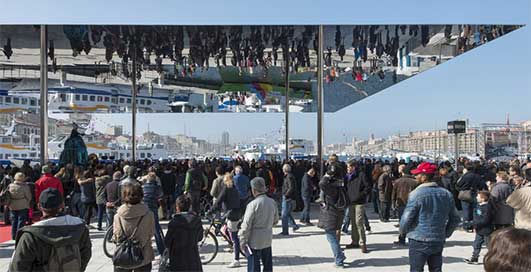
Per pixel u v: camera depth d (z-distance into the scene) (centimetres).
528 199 444
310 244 1080
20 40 1697
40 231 380
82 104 2888
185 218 573
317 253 977
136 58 1988
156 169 1476
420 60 1905
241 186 1114
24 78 2514
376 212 1667
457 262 881
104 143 4588
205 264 872
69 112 3170
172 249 567
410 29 1472
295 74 2348
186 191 1355
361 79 2388
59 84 2694
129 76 2458
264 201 680
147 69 2264
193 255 569
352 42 1678
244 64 2120
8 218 1447
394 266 853
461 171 1581
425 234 568
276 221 699
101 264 880
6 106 3102
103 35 1623
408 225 577
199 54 1905
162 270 589
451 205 580
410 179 1056
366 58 1916
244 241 675
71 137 2084
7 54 1936
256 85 2648
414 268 576
